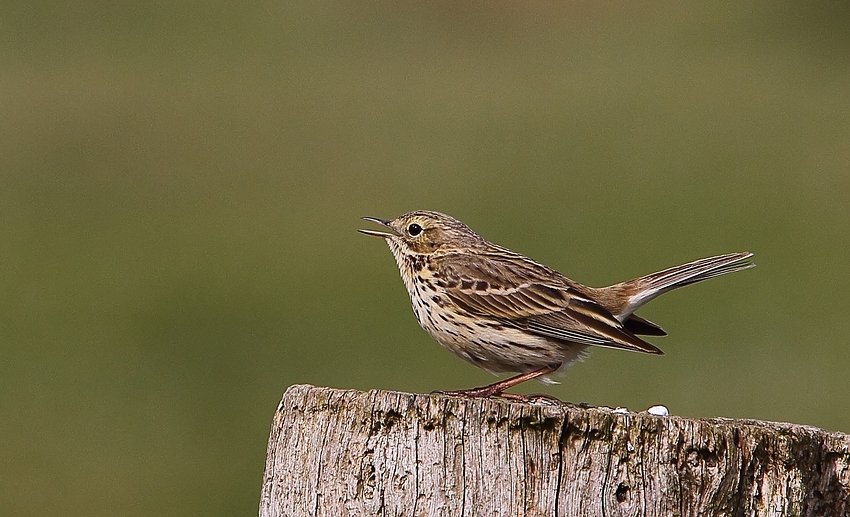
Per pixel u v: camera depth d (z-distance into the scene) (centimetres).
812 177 2592
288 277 2138
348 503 653
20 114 2998
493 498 635
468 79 3419
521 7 4062
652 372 1734
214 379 1755
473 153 2811
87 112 3023
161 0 3984
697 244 2216
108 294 2070
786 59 3494
